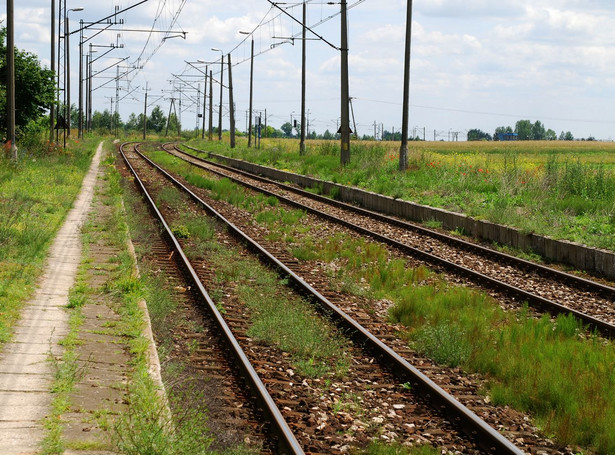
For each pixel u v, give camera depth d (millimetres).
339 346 10258
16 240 14945
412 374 8922
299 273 15328
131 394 7219
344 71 37844
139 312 10594
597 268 16609
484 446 7121
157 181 34812
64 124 46031
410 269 16047
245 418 7547
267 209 26172
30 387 7312
